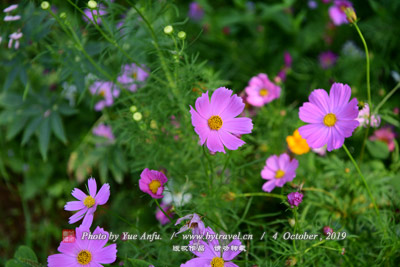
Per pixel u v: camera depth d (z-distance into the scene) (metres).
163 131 1.17
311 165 1.19
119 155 1.34
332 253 1.07
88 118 1.43
